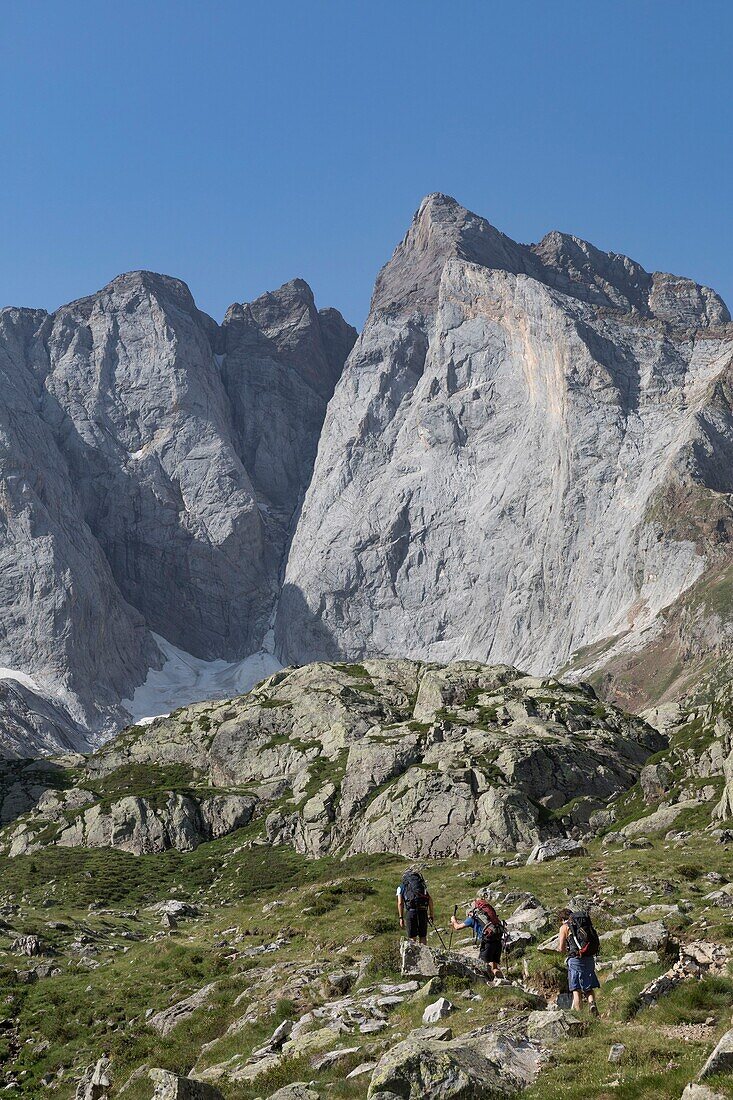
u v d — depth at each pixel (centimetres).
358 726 12950
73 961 5700
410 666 15125
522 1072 2011
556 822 9394
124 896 9938
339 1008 2938
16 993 4991
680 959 2661
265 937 5138
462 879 6056
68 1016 4438
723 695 10862
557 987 2670
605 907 4094
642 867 5469
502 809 9312
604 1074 1911
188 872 10875
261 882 9856
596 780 10025
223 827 12100
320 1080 2364
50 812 13150
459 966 2898
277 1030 2948
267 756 13300
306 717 13612
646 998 2314
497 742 10506
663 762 9681
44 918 7844
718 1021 2106
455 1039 2198
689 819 8331
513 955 3238
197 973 4600
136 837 11944
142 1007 4266
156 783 13688
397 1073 1953
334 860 10094
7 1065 4031
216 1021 3544
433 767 10262
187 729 14762
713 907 3862
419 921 3156
